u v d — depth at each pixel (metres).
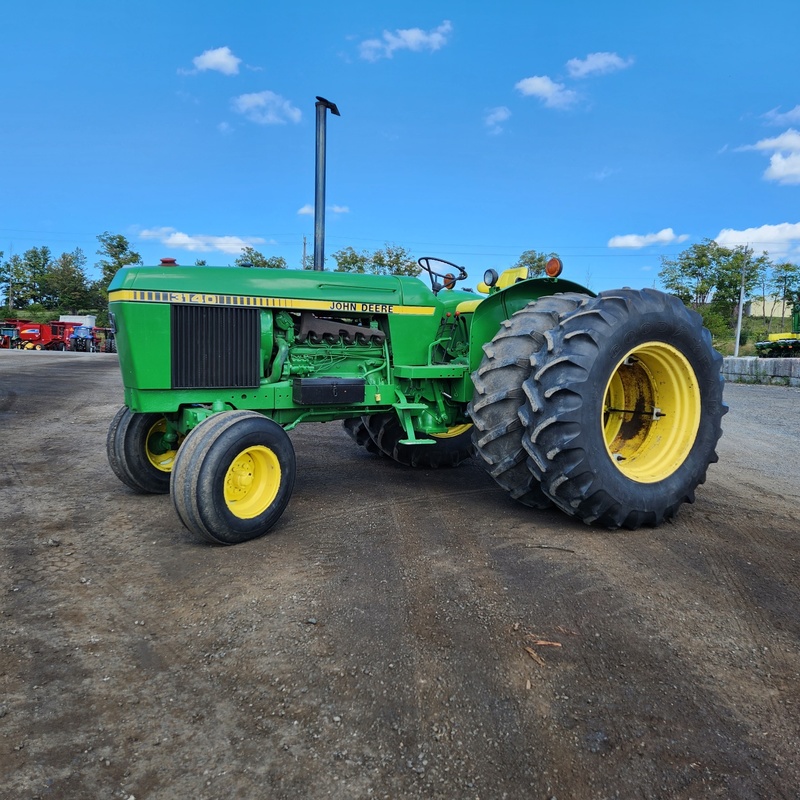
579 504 3.60
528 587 2.92
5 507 4.19
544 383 3.53
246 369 4.07
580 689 2.12
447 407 4.92
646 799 1.65
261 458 3.59
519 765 1.76
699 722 1.96
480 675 2.19
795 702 2.08
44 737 1.85
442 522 3.92
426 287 4.82
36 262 72.44
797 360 15.10
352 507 4.25
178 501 3.32
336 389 4.23
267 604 2.72
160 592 2.85
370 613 2.63
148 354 3.81
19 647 2.36
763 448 6.89
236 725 1.92
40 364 19.41
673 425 4.11
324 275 4.41
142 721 1.93
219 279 4.03
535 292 4.72
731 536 3.74
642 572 3.13
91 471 5.28
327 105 5.68
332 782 1.69
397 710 1.99
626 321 3.69
